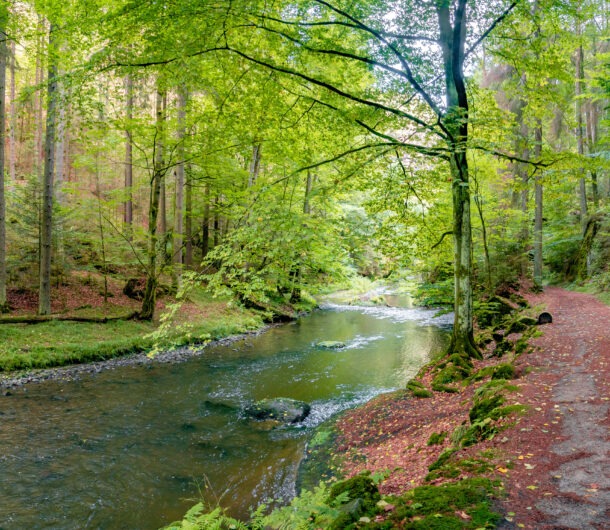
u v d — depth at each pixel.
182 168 18.77
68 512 5.46
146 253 17.02
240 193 13.93
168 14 6.96
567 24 10.39
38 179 15.93
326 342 16.02
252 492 5.95
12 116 23.78
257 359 13.86
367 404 9.05
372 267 40.72
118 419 8.70
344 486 4.07
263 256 8.35
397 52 8.05
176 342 8.70
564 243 26.67
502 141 10.03
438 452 5.57
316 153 12.32
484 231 17.59
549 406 5.73
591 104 24.38
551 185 11.14
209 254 8.23
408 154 9.91
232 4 6.94
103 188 25.77
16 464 6.66
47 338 13.05
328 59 9.09
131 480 6.29
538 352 9.34
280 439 7.82
